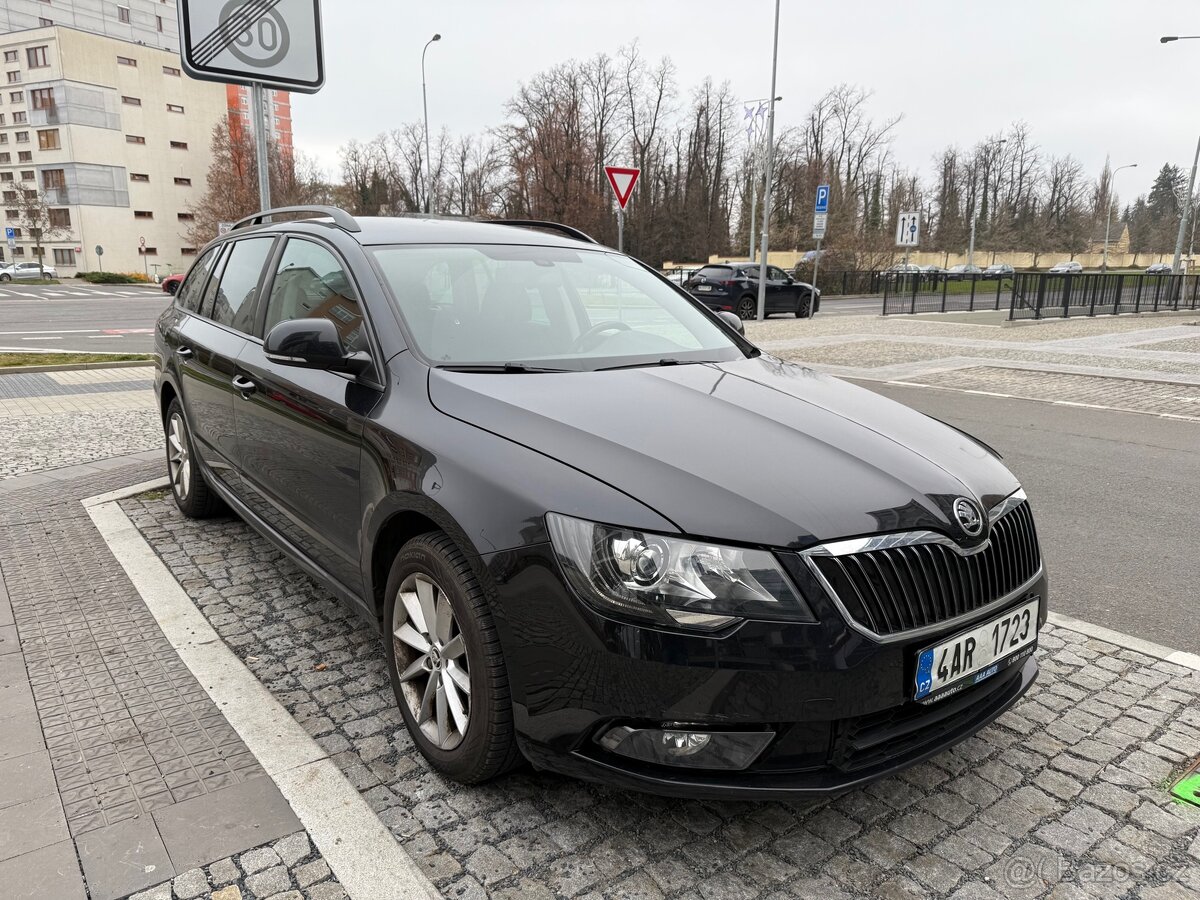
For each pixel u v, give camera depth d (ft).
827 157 225.97
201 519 16.34
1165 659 11.14
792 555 6.62
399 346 9.37
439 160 241.55
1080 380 36.68
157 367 16.75
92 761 8.59
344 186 248.73
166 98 267.59
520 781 8.39
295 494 10.91
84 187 249.96
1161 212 351.05
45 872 7.01
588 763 7.03
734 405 8.80
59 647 11.15
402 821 7.78
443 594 7.97
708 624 6.51
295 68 19.92
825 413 8.91
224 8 18.67
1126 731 9.43
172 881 6.95
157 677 10.37
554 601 6.90
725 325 12.72
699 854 7.39
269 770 8.48
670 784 6.75
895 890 7.01
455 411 8.38
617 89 210.18
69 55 241.55
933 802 8.16
